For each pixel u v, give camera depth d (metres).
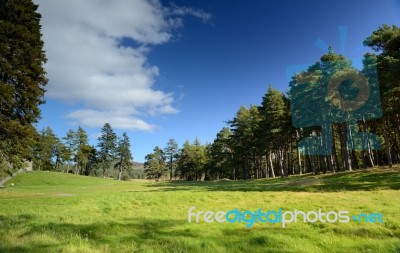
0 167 27.30
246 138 63.06
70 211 17.19
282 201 17.31
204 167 97.56
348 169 38.59
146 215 14.85
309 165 60.69
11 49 27.70
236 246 8.38
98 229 11.38
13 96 27.27
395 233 9.72
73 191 40.97
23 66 27.77
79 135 102.56
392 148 58.94
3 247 8.38
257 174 66.19
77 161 102.25
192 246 8.42
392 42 29.34
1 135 27.08
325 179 31.05
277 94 50.12
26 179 61.12
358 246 8.05
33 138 29.62
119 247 8.62
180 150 113.31
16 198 27.09
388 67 27.95
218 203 17.97
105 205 19.22
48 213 16.31
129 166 113.00
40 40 29.97
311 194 19.97
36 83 29.12
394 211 12.79
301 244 8.50
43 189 44.56
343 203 15.32
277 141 54.97
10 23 26.89
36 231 10.95
